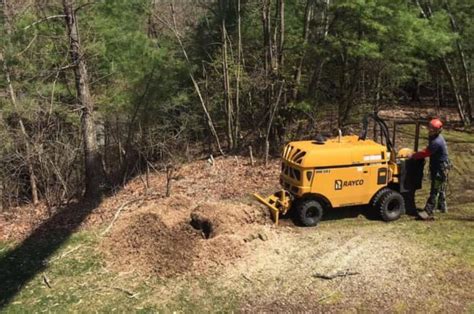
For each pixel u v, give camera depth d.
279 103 14.50
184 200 9.79
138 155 15.24
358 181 8.69
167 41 16.14
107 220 9.91
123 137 15.66
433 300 6.63
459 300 6.61
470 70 18.14
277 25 14.38
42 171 12.36
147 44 13.41
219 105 17.00
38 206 11.96
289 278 7.30
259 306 6.70
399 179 8.88
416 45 12.97
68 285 7.53
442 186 8.93
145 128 15.40
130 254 8.20
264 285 7.16
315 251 8.01
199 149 16.98
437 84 20.52
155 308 6.80
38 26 13.04
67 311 6.88
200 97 15.61
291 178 8.77
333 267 7.53
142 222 8.78
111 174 14.67
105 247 8.58
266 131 14.72
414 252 7.86
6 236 9.70
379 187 8.85
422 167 8.98
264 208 9.16
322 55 13.61
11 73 13.59
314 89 14.55
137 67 13.42
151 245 8.22
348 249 8.03
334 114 16.53
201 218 8.69
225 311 6.65
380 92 17.58
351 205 8.83
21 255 8.64
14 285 7.66
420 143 14.88
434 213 9.34
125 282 7.49
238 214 8.80
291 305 6.68
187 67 14.98
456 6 16.06
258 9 15.23
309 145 8.84
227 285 7.21
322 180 8.52
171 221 8.74
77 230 9.58
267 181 11.83
